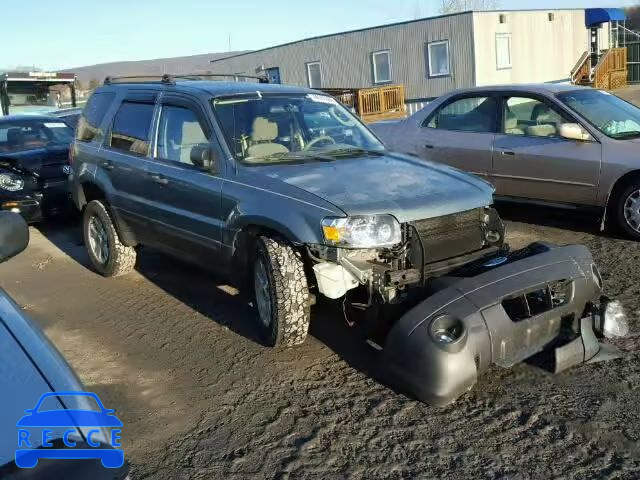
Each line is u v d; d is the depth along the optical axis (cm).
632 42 3372
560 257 387
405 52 2761
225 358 437
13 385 181
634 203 646
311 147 514
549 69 2938
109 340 481
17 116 1037
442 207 404
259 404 375
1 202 814
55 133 1013
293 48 3234
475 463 307
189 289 591
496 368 396
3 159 854
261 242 423
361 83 2980
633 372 382
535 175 708
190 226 497
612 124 681
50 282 644
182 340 473
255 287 447
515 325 357
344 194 402
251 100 517
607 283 533
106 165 605
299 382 397
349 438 335
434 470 304
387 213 386
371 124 906
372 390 382
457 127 787
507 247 445
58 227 918
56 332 503
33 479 162
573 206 693
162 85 569
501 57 2652
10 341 197
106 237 628
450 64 2616
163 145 539
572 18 3023
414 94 2783
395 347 353
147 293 586
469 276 407
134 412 372
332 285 393
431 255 405
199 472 313
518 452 314
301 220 396
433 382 337
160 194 528
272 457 322
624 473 293
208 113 493
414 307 357
